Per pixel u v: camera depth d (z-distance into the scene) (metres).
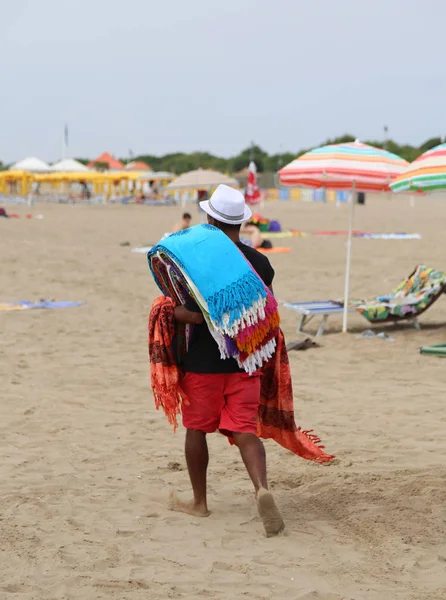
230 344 4.63
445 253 22.97
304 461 6.11
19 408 7.70
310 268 19.78
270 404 5.04
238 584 4.05
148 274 18.52
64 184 87.50
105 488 5.57
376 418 7.35
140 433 6.97
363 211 48.50
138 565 4.30
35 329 11.80
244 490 5.51
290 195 68.50
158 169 147.25
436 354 10.08
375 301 12.26
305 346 10.61
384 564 4.29
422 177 9.23
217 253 4.66
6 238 27.28
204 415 4.82
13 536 4.66
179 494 5.45
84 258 21.59
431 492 5.23
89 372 9.22
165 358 4.76
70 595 3.94
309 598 3.89
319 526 4.82
